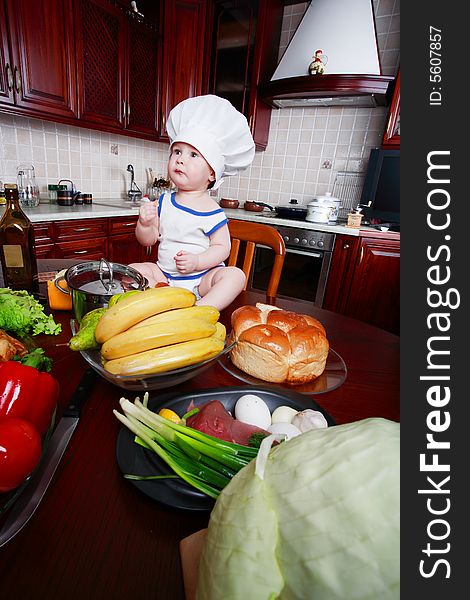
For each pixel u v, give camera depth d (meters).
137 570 0.25
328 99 2.19
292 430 0.37
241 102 2.36
